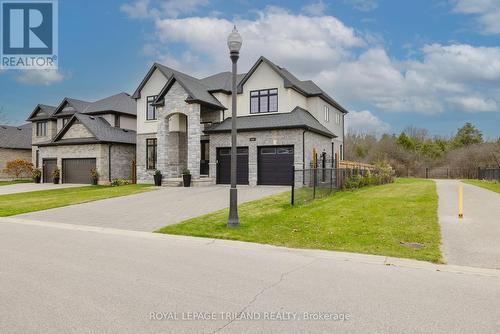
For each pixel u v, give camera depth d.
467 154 48.59
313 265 6.66
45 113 36.03
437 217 10.83
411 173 52.00
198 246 8.38
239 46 10.27
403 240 8.41
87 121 28.94
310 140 22.58
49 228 10.93
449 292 5.17
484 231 9.00
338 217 11.11
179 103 23.62
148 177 27.09
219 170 23.84
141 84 27.31
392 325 4.08
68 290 5.16
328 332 3.91
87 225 11.34
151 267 6.44
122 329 3.92
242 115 25.06
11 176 37.91
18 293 5.03
